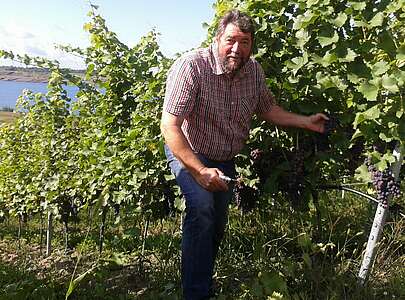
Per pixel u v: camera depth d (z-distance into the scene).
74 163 6.34
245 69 3.43
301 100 3.90
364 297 3.62
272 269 4.02
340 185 4.13
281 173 4.06
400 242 4.48
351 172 4.07
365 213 5.41
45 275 5.23
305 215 4.80
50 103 6.92
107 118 5.15
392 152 3.56
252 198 4.31
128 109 5.34
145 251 5.07
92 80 5.66
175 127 3.20
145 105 4.77
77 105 5.98
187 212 3.35
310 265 3.79
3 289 4.30
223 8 4.20
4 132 8.25
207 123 3.40
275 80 4.03
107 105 5.39
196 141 3.46
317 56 3.68
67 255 6.60
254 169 4.14
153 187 4.79
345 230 5.05
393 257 4.34
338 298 3.63
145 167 4.73
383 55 3.50
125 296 4.13
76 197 6.56
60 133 6.90
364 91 3.30
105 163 5.12
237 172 4.16
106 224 6.79
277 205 4.98
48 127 6.96
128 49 5.36
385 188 3.47
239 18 3.20
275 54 3.94
